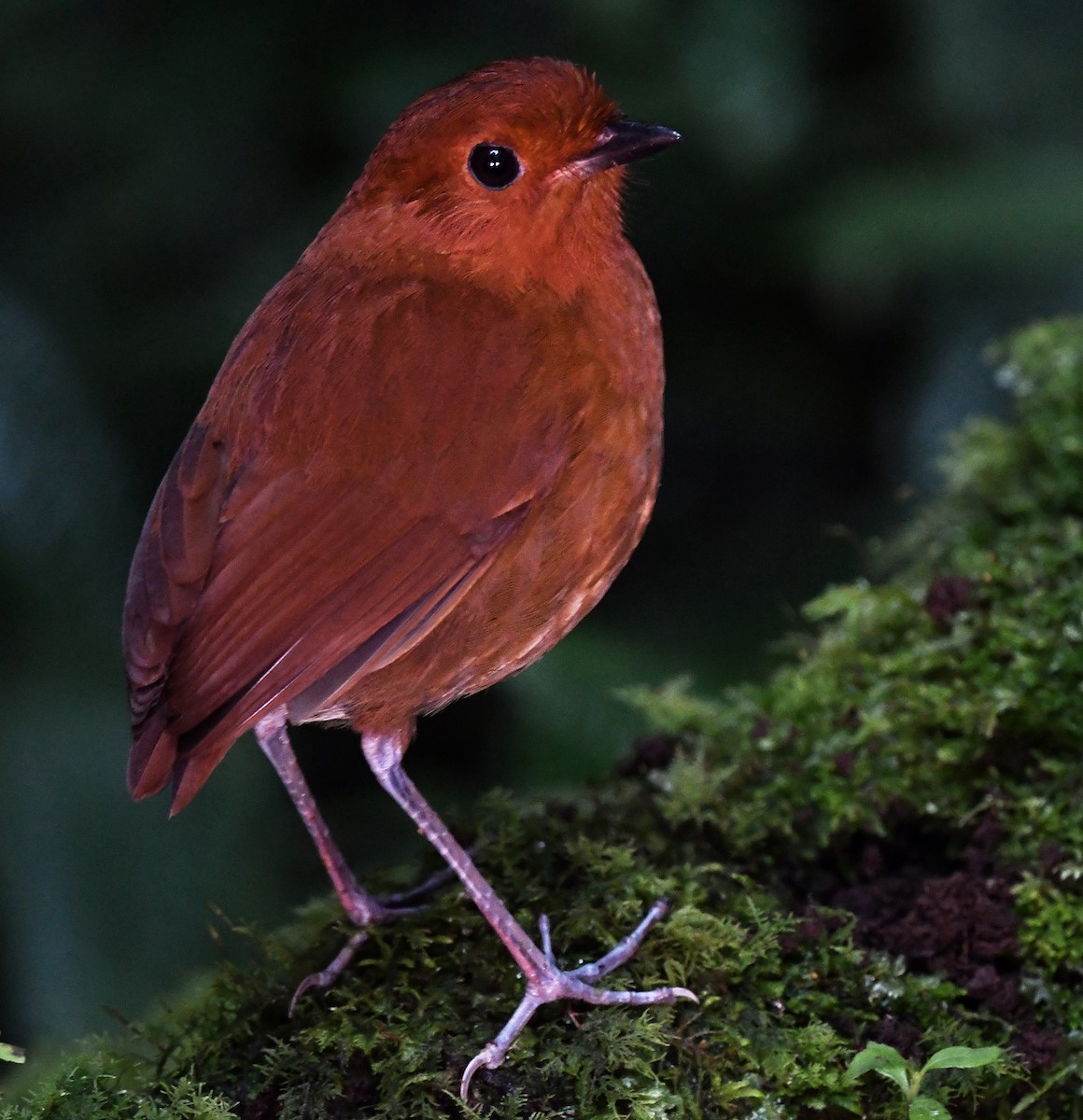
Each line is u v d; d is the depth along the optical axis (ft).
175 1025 22.94
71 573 39.91
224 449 22.26
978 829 24.20
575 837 24.30
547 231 23.32
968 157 41.09
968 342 41.63
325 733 45.78
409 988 21.71
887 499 44.91
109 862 37.55
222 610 21.43
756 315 47.60
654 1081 20.34
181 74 44.83
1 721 38.40
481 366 22.41
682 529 47.75
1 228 45.29
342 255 23.85
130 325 44.21
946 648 26.12
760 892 23.13
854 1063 19.98
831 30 44.39
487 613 22.84
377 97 42.91
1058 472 30.14
